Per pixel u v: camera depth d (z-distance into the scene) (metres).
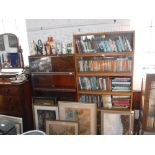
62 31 2.43
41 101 2.44
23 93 2.33
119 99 2.24
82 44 2.18
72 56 2.22
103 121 2.20
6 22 2.61
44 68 2.36
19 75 2.51
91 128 2.22
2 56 2.73
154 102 1.78
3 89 2.31
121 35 2.10
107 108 2.26
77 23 2.36
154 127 1.84
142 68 2.42
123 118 2.14
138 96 2.44
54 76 2.37
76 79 2.26
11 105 2.35
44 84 2.44
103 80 2.23
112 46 2.10
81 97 2.35
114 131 2.18
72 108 2.27
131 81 2.12
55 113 2.36
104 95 2.28
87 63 2.22
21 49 2.66
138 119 2.42
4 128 1.81
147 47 2.36
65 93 2.49
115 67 2.14
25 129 2.40
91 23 2.33
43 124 2.43
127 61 2.10
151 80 1.71
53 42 2.47
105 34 2.11
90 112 2.21
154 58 2.38
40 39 2.52
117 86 2.20
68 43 2.43
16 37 2.61
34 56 2.35
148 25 2.28
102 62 2.17
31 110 2.53
